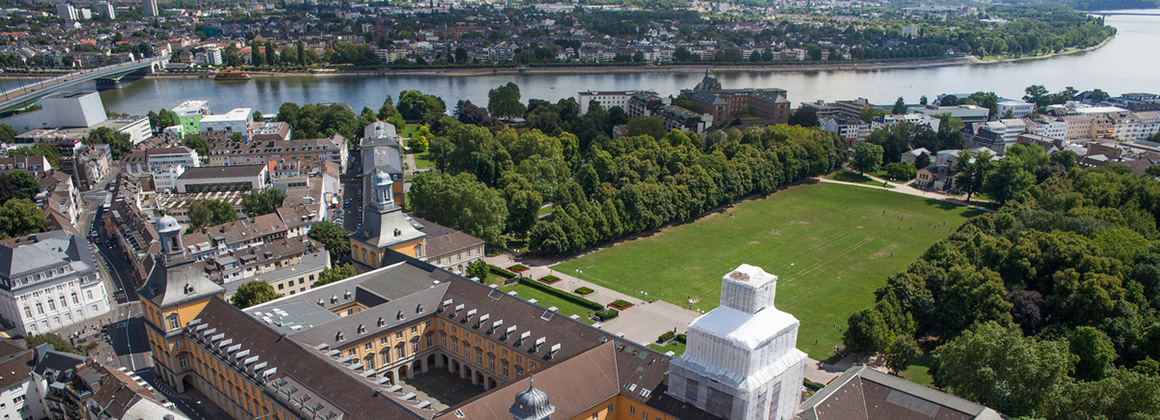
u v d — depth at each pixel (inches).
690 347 5383.9
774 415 5408.5
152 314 6801.2
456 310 7042.3
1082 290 7465.6
